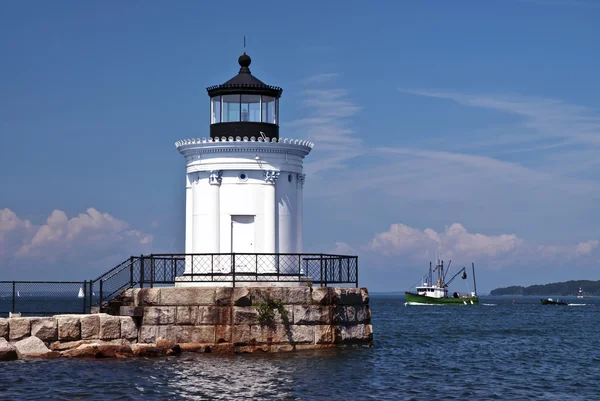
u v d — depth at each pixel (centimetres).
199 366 2852
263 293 3078
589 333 6331
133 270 3184
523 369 3484
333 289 3206
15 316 3341
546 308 15688
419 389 2742
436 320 8912
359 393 2581
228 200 3391
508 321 8781
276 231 3409
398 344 4659
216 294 3045
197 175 3466
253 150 3381
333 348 3183
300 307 3122
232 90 3425
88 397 2405
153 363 2894
